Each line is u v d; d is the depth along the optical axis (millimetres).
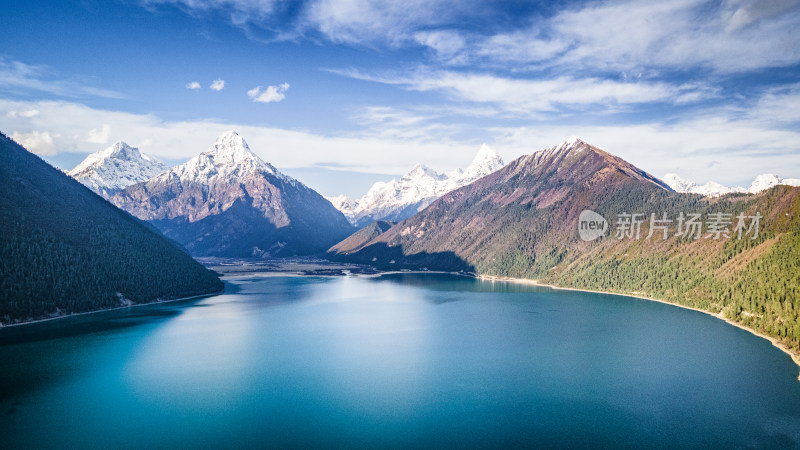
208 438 105062
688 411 119188
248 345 182875
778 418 114688
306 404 123875
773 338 185750
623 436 106250
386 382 140375
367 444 102625
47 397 127875
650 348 175875
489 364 157750
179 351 173750
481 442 103750
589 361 160250
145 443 102688
